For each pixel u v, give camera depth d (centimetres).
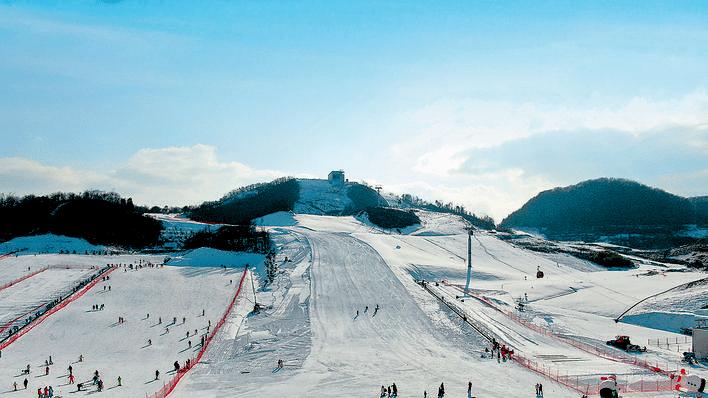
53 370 6094
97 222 17725
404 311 8825
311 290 10194
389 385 5334
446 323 8162
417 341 7281
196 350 6975
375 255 13538
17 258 13088
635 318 8731
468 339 7362
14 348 6894
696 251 19388
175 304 9269
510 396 4866
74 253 14512
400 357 6512
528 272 14038
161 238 17388
